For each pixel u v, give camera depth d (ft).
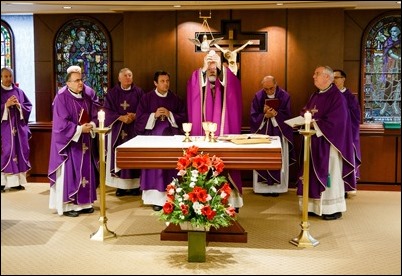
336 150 18.75
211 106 17.97
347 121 18.74
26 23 26.17
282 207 20.85
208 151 15.02
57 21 25.32
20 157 23.57
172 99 21.63
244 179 24.68
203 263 14.49
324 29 23.45
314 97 19.21
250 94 23.95
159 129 21.08
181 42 23.97
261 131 22.66
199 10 23.75
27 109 23.72
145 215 19.52
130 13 24.11
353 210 20.31
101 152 16.44
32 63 26.40
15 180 23.49
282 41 23.62
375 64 24.38
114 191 23.88
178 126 21.26
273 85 22.40
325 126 18.48
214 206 14.32
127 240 16.49
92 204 19.88
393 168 23.62
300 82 23.73
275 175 22.53
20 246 15.96
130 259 14.83
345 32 24.03
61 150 18.97
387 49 24.27
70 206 19.35
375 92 24.50
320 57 23.58
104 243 16.20
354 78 24.25
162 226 18.01
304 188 15.99
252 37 23.77
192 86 18.10
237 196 17.60
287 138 22.53
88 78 25.64
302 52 23.61
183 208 13.98
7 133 23.17
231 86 17.90
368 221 18.79
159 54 24.14
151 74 24.26
